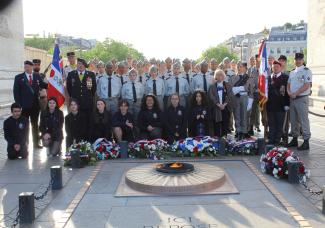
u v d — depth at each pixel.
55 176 6.58
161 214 5.36
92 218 5.29
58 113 9.44
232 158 8.62
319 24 17.89
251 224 4.99
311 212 5.37
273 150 7.32
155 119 9.69
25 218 5.20
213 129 10.42
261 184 6.67
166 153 8.91
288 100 9.80
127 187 6.51
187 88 10.86
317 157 8.65
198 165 7.32
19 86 10.25
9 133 9.07
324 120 15.02
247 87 10.68
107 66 10.67
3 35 16.66
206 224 5.00
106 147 8.78
